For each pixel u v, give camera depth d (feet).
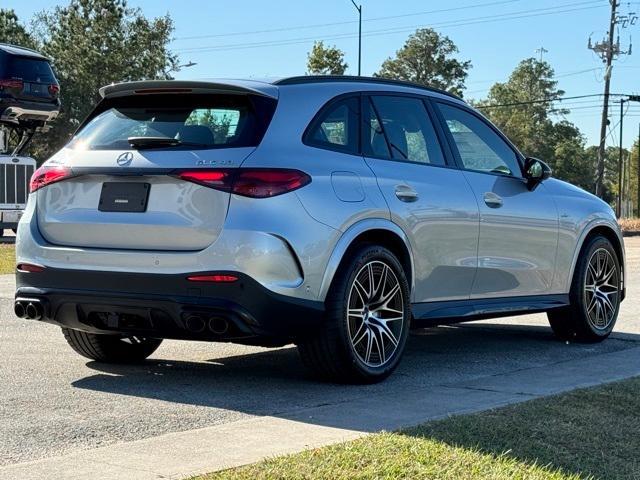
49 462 13.04
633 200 458.50
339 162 19.10
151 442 14.15
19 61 78.33
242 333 17.58
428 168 21.26
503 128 432.25
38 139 173.99
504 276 22.95
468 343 25.50
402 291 19.92
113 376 19.97
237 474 12.21
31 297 19.30
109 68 174.40
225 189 17.56
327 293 18.40
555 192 24.80
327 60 202.80
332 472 12.28
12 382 19.13
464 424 15.11
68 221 18.95
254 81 19.17
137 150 18.53
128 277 17.99
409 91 21.77
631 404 16.84
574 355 23.58
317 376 20.11
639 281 44.04
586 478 12.48
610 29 182.19
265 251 17.37
